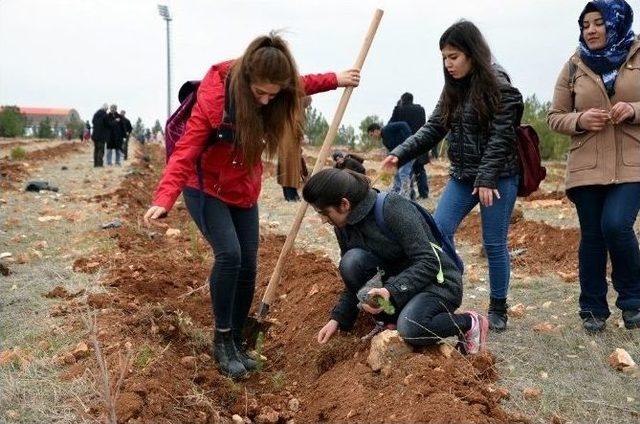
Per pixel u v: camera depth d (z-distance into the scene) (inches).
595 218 179.5
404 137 421.7
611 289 225.9
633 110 166.4
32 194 454.3
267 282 239.5
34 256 267.9
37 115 4355.3
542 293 232.5
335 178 145.9
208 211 154.9
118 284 223.1
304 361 173.8
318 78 169.5
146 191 571.2
